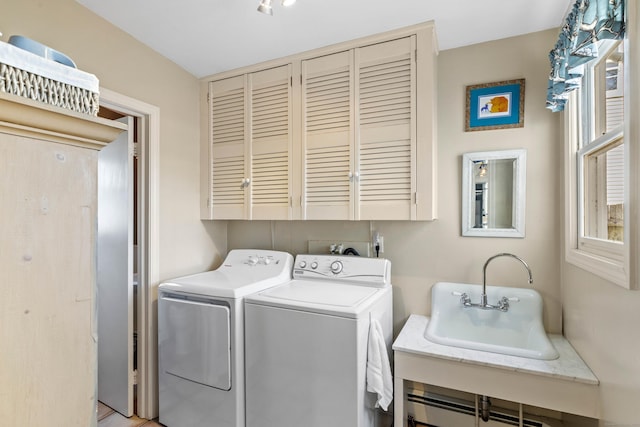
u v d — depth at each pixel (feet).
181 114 7.48
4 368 1.63
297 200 6.82
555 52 4.79
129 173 6.88
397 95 5.99
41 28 4.90
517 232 5.99
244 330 5.66
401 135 5.96
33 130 1.73
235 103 7.57
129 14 5.62
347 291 6.02
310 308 5.09
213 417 5.75
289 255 7.39
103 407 7.29
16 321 1.67
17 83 1.79
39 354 1.76
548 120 5.81
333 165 6.52
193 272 7.78
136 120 7.32
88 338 1.98
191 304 5.99
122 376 7.01
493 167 6.16
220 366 5.66
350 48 6.36
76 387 1.91
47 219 1.80
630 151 3.09
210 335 5.77
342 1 5.17
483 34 6.02
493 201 6.17
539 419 5.82
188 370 6.01
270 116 7.16
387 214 6.05
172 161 7.25
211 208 7.83
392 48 6.01
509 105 6.06
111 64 5.90
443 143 6.55
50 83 1.94
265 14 5.55
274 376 5.36
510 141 6.06
